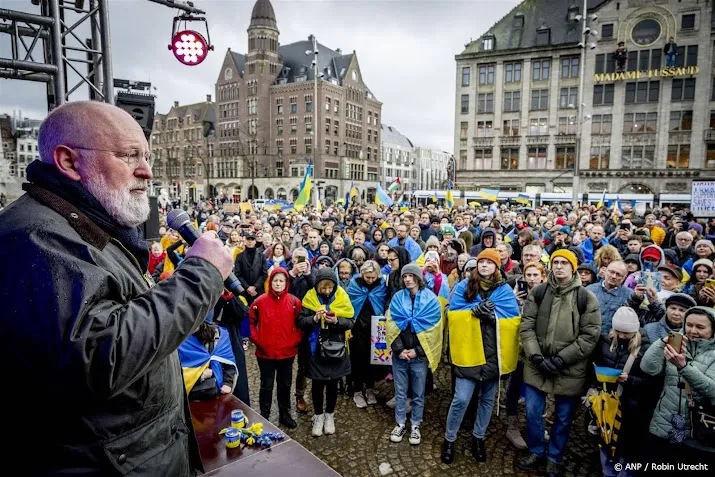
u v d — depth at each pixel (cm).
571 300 386
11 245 105
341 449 441
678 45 3788
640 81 3950
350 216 1480
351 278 600
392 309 459
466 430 479
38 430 112
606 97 4078
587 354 370
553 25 4369
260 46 6700
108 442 118
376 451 437
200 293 121
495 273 418
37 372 100
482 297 414
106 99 626
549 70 4272
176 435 141
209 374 339
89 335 99
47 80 623
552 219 1400
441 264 741
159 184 7919
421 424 490
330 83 6594
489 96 4547
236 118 6962
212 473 220
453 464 414
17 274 102
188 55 660
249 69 6781
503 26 4616
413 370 446
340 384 582
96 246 120
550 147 4309
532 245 510
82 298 102
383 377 560
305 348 469
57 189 121
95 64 634
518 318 413
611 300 458
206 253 130
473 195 3322
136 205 132
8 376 104
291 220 1379
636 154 4009
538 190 4384
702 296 431
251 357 697
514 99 4444
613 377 360
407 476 396
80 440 115
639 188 4012
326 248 775
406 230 771
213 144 7256
